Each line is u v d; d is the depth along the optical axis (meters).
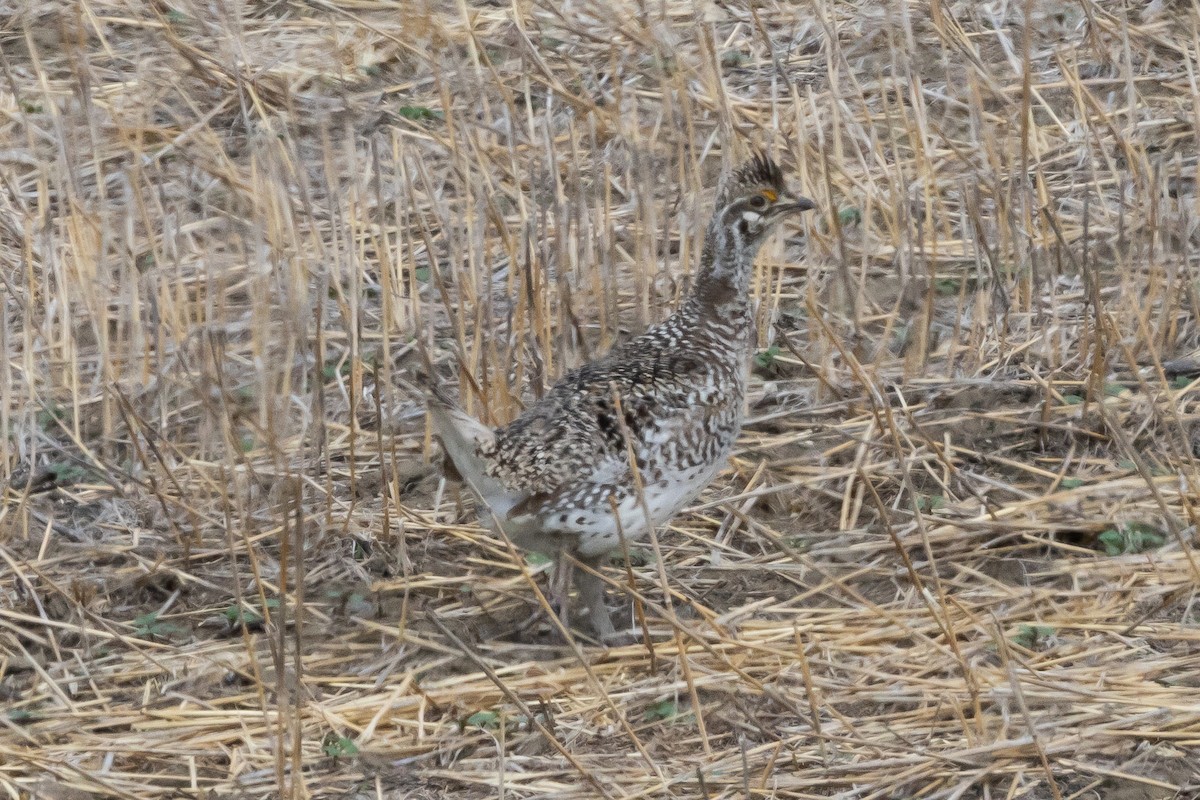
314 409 15.80
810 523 14.63
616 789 11.01
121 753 11.71
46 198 17.39
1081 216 18.89
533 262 17.94
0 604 13.60
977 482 15.02
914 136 18.41
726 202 13.29
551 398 12.90
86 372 17.17
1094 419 15.73
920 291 18.16
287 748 11.68
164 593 13.91
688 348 13.09
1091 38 21.70
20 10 23.42
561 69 21.69
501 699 12.23
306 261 16.42
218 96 21.61
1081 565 13.56
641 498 11.67
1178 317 17.38
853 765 11.05
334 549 14.38
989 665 12.29
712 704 12.04
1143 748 11.17
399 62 22.31
